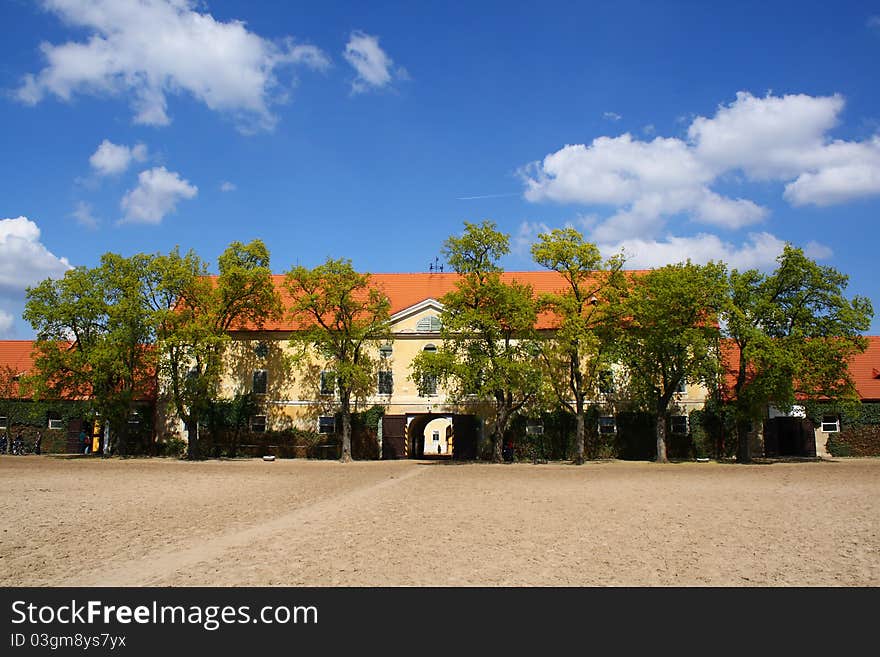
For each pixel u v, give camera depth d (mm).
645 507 21625
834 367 44812
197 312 52281
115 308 50469
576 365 48094
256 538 15945
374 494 26000
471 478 34219
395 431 53562
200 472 37469
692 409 52531
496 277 47406
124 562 13406
